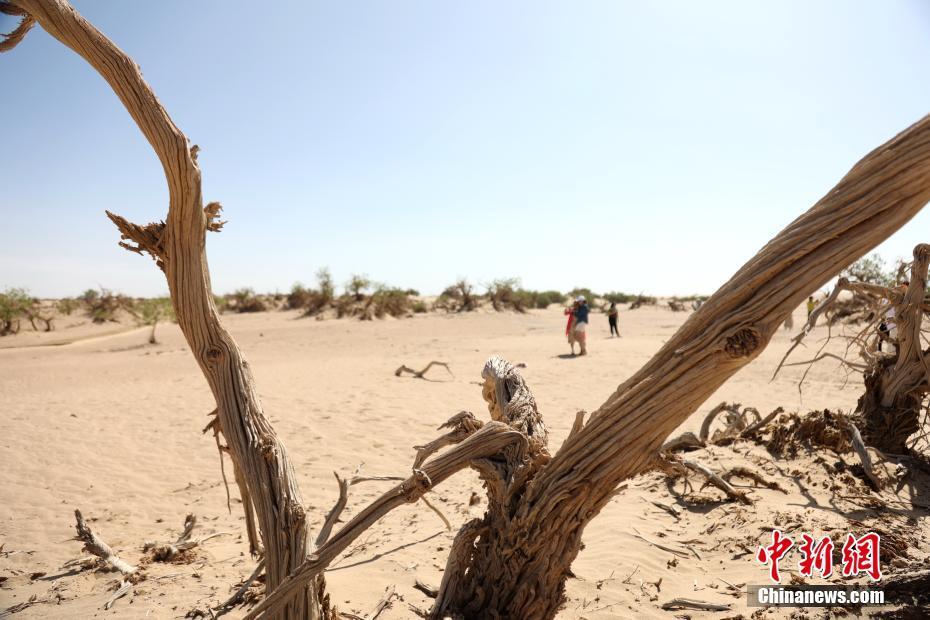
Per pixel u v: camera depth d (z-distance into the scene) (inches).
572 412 339.6
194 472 251.0
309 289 1488.7
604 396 386.9
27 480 241.6
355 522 81.4
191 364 642.8
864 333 212.1
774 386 399.9
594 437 82.9
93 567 153.4
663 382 75.3
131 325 1261.1
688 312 1509.6
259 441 86.1
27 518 199.0
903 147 59.9
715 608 117.6
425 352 700.7
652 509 173.8
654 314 1444.4
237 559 155.9
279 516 83.6
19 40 82.3
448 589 102.0
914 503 172.2
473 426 106.5
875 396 213.6
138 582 142.2
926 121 59.4
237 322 1219.9
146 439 303.9
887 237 63.2
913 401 205.2
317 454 264.2
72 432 320.2
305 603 84.2
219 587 136.9
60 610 130.0
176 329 1130.7
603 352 626.2
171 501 215.8
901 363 206.1
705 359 71.9
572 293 1951.3
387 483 222.7
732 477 188.9
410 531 169.0
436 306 1482.5
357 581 134.6
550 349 687.1
